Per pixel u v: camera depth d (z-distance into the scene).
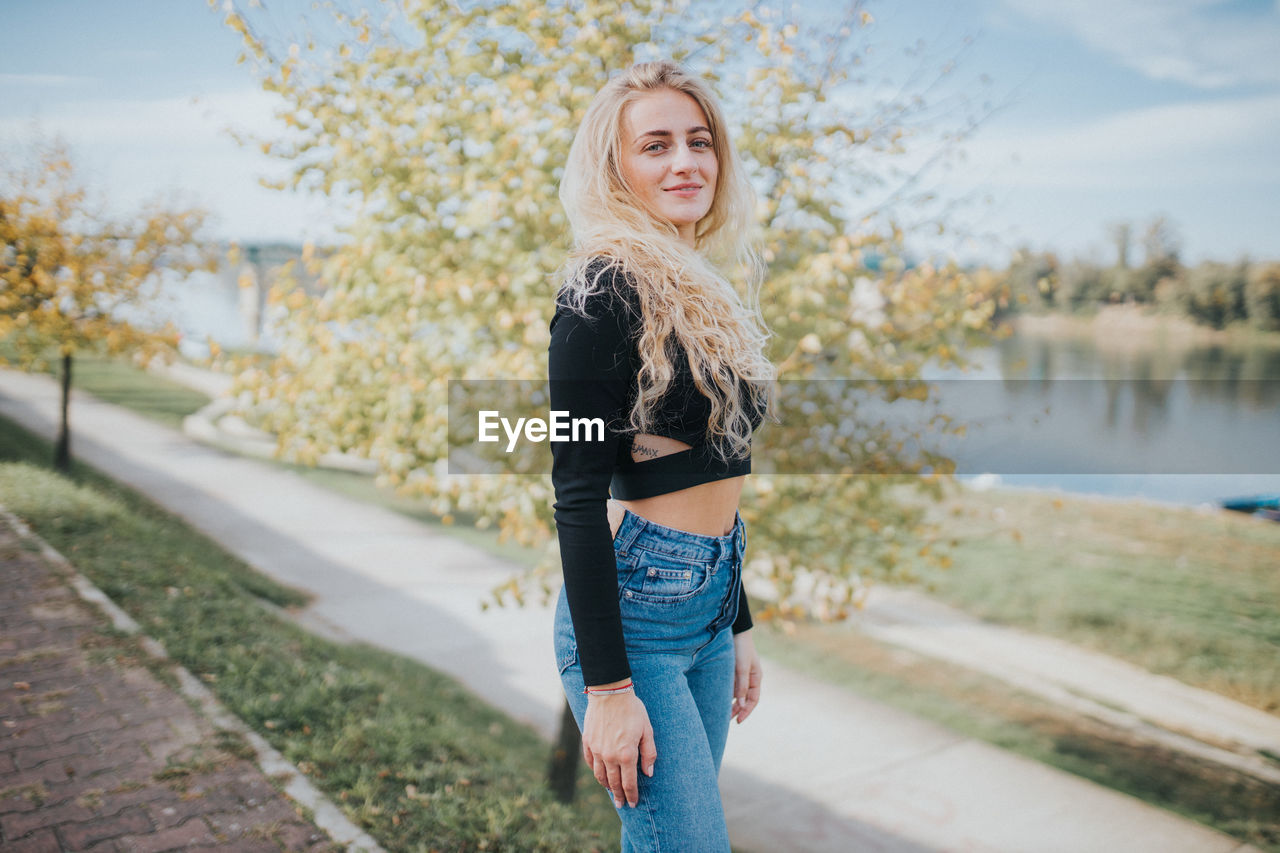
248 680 3.94
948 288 3.51
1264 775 4.96
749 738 5.05
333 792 3.04
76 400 16.56
